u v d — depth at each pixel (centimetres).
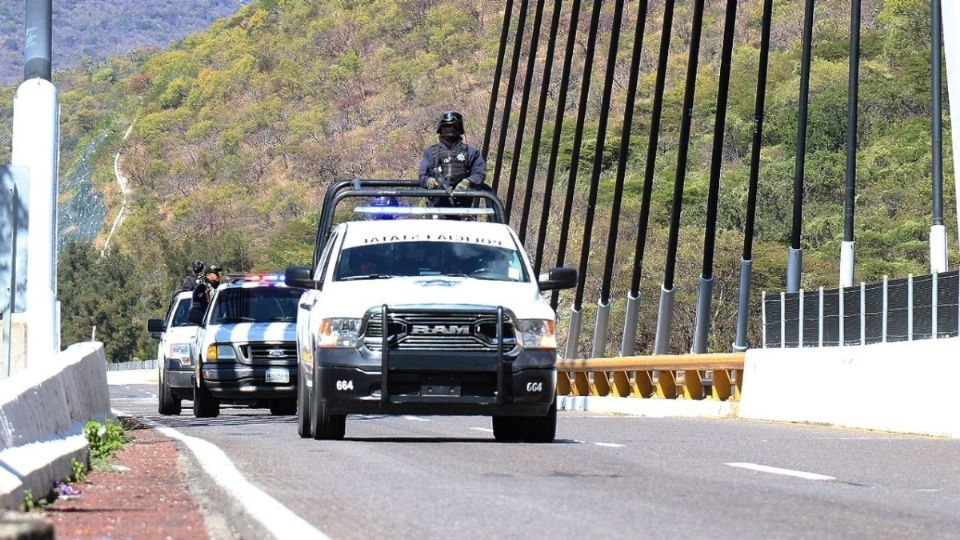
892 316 7694
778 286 19050
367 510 2230
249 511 2162
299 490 2516
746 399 5797
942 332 7231
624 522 2088
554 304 10750
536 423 3916
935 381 4431
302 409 4091
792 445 3731
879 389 4775
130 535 1945
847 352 5012
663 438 4053
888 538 1931
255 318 6253
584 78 11062
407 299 3797
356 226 4212
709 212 8488
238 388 6053
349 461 3138
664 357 6688
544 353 3816
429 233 4150
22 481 2195
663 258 19400
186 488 2648
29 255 4150
